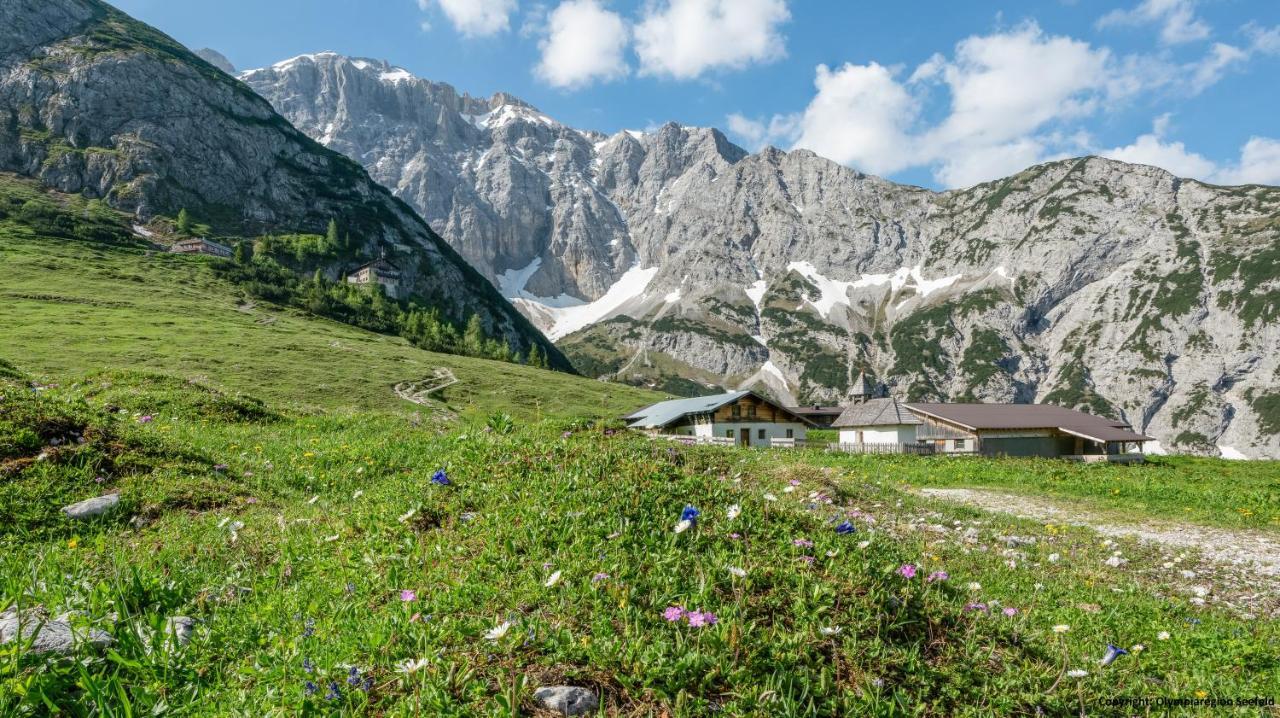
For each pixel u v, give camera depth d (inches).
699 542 267.0
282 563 287.4
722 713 174.7
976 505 1023.6
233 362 3531.0
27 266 5083.7
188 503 450.9
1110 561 652.1
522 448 395.2
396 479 502.3
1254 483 1507.1
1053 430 2664.9
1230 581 615.8
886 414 2679.6
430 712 163.3
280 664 180.2
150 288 5324.8
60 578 246.1
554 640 193.5
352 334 5556.1
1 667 162.1
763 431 2640.3
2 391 538.3
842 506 757.9
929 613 247.4
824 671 197.5
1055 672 236.1
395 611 211.3
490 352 6845.5
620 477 336.8
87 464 472.4
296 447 721.0
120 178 7829.7
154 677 177.3
